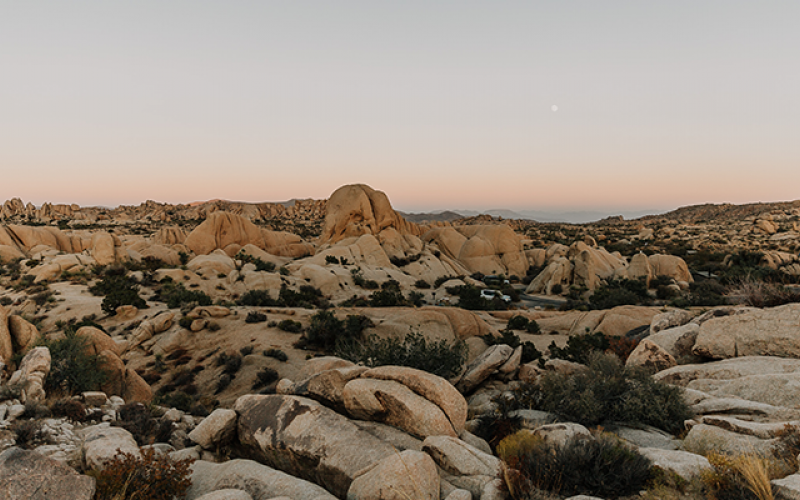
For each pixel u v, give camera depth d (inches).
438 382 325.7
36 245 2898.6
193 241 3454.7
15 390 355.6
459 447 276.1
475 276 3425.2
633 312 1237.7
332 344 1341.0
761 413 300.8
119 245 2623.0
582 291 2650.1
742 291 593.9
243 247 3454.7
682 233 5890.8
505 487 233.8
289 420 327.6
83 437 319.6
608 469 241.3
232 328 1432.1
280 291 2169.0
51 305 1744.6
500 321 1798.7
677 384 417.4
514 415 381.7
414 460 240.1
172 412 458.9
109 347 565.6
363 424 324.2
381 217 3956.7
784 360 383.6
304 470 300.5
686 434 314.3
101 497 221.3
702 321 547.8
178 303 1724.9
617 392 376.5
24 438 292.7
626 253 4279.0
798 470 219.3
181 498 250.4
